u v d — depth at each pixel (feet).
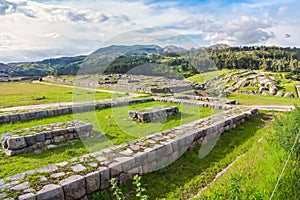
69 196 13.61
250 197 12.45
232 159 21.47
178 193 15.89
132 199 15.01
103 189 15.17
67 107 39.14
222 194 13.09
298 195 13.29
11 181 13.82
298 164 16.78
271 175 14.71
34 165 18.95
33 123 32.14
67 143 23.89
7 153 21.09
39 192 12.66
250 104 52.49
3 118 31.86
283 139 19.31
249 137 27.76
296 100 59.41
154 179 17.46
